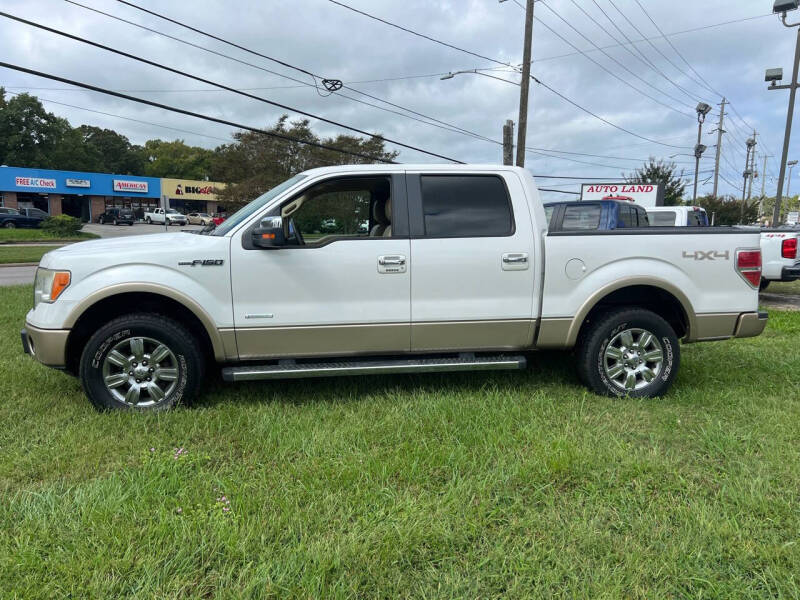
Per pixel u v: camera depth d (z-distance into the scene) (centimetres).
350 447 325
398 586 209
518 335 422
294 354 399
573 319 419
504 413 378
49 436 339
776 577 215
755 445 338
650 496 277
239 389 439
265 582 206
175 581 208
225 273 383
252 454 319
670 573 216
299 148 2900
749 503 264
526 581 212
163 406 383
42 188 4688
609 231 420
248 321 388
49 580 209
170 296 375
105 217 4753
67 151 6831
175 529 238
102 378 378
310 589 203
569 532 244
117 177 5175
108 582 206
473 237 408
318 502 266
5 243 2881
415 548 230
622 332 425
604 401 415
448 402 399
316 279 392
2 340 591
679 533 242
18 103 6028
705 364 533
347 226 443
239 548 224
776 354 575
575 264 416
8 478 291
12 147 6034
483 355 435
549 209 1025
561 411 393
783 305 1014
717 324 430
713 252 426
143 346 381
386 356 424
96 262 372
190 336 388
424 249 402
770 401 419
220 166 3038
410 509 257
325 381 462
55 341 366
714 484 290
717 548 231
